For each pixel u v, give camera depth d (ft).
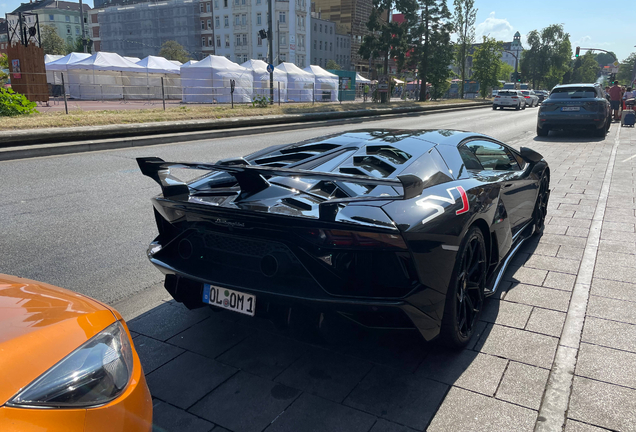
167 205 8.52
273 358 8.76
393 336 9.52
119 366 4.80
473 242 9.16
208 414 7.22
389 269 7.39
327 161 9.68
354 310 7.14
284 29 257.34
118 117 48.62
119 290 12.01
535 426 6.83
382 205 7.60
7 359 4.07
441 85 148.87
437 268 7.67
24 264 13.66
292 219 7.23
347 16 303.68
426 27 141.79
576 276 12.22
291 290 7.47
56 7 401.90
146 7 308.40
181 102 104.12
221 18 281.13
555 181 24.44
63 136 37.60
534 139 44.60
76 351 4.48
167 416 7.17
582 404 7.28
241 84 106.83
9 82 73.67
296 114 66.74
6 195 21.84
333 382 8.00
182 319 10.31
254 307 7.73
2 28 407.85
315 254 7.44
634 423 6.85
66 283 12.39
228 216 7.80
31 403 3.89
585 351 8.74
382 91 116.88
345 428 6.88
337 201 6.83
